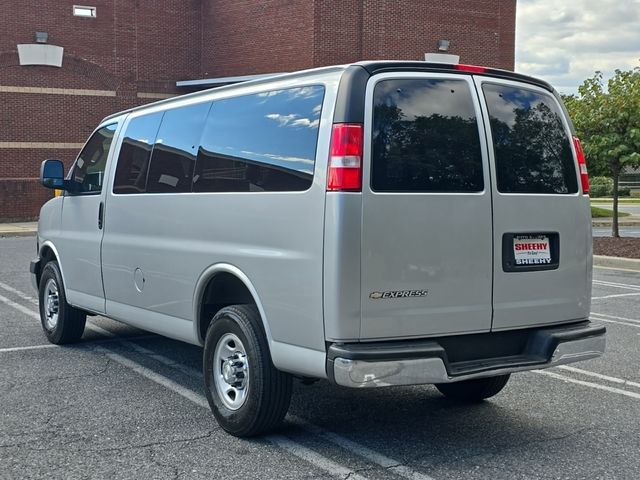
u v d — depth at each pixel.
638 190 63.94
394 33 24.89
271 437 5.11
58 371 6.78
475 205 4.74
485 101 4.95
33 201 24.59
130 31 26.53
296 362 4.62
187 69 27.53
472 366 4.68
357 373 4.25
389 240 4.44
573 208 5.26
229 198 5.20
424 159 4.62
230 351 5.20
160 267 5.97
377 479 4.40
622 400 6.14
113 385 6.33
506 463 4.70
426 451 4.89
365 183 4.40
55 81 25.41
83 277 7.24
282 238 4.71
